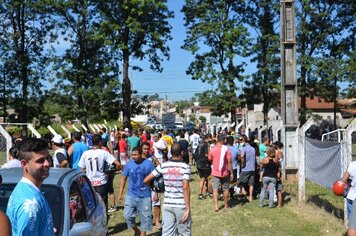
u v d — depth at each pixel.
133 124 49.59
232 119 41.75
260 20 40.31
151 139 22.84
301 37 40.94
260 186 13.86
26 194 3.17
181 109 160.75
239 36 39.22
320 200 13.05
